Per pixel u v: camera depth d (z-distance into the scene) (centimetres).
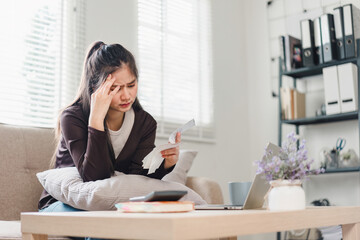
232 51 376
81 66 272
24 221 126
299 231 311
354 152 306
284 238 326
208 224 95
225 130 356
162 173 181
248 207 138
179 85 328
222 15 372
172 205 116
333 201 325
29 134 211
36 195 202
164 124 312
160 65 316
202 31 353
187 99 332
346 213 142
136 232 96
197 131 334
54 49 265
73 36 271
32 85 254
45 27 262
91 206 153
